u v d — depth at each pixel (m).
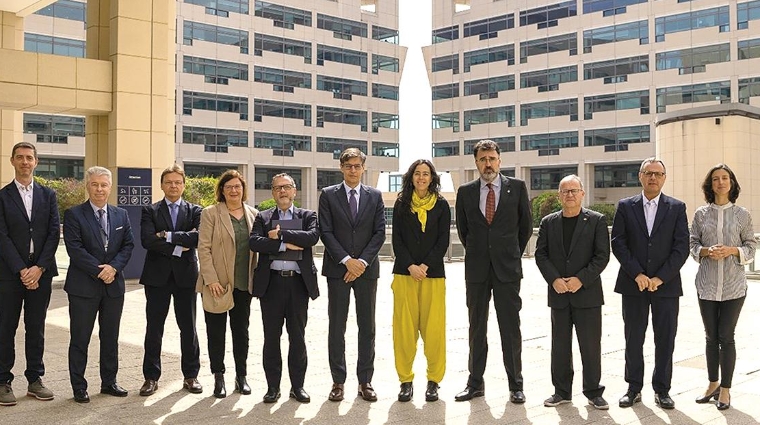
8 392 5.88
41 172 49.28
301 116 61.44
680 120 32.44
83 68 15.16
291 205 6.32
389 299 14.15
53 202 6.19
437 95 65.38
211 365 6.27
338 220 6.16
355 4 64.94
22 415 5.53
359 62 65.31
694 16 51.53
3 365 5.95
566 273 5.95
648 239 5.88
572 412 5.70
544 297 14.19
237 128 57.62
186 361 6.39
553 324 6.02
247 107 58.25
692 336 9.34
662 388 5.83
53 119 48.78
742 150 31.25
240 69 57.91
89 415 5.54
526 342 9.02
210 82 56.25
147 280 6.31
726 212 5.93
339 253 6.05
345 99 64.25
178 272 6.32
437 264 6.16
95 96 15.32
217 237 6.16
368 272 6.17
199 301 12.25
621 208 6.05
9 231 5.96
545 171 60.03
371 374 6.19
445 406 5.90
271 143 59.59
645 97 53.75
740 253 5.77
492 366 7.57
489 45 61.91
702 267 5.97
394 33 68.00
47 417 5.48
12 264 5.86
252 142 58.44
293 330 6.10
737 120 31.08
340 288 6.14
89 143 16.19
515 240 6.12
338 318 6.13
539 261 6.06
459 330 10.13
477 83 62.72
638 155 53.91
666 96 52.75
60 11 47.66
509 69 60.66
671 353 5.85
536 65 59.12
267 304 6.05
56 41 47.56
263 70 59.16
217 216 6.21
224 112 56.97
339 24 63.94
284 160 60.25
